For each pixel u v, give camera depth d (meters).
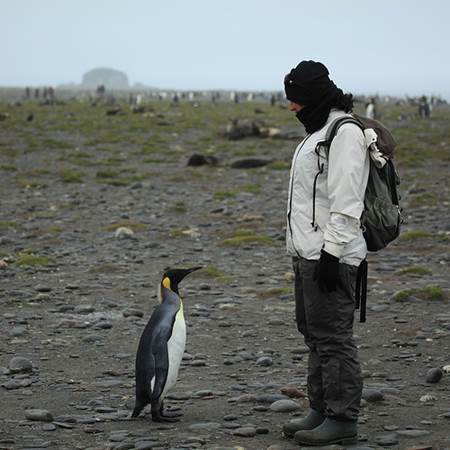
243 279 40.56
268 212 64.94
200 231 56.47
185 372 24.89
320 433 17.05
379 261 44.91
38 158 110.25
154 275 41.56
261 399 21.23
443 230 54.75
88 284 39.31
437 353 26.97
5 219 62.53
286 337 29.66
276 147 126.69
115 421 19.58
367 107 188.62
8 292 37.22
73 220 61.75
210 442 17.72
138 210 66.94
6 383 23.30
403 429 18.55
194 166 101.50
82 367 25.67
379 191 16.61
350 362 16.91
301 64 16.86
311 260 16.70
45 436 18.48
